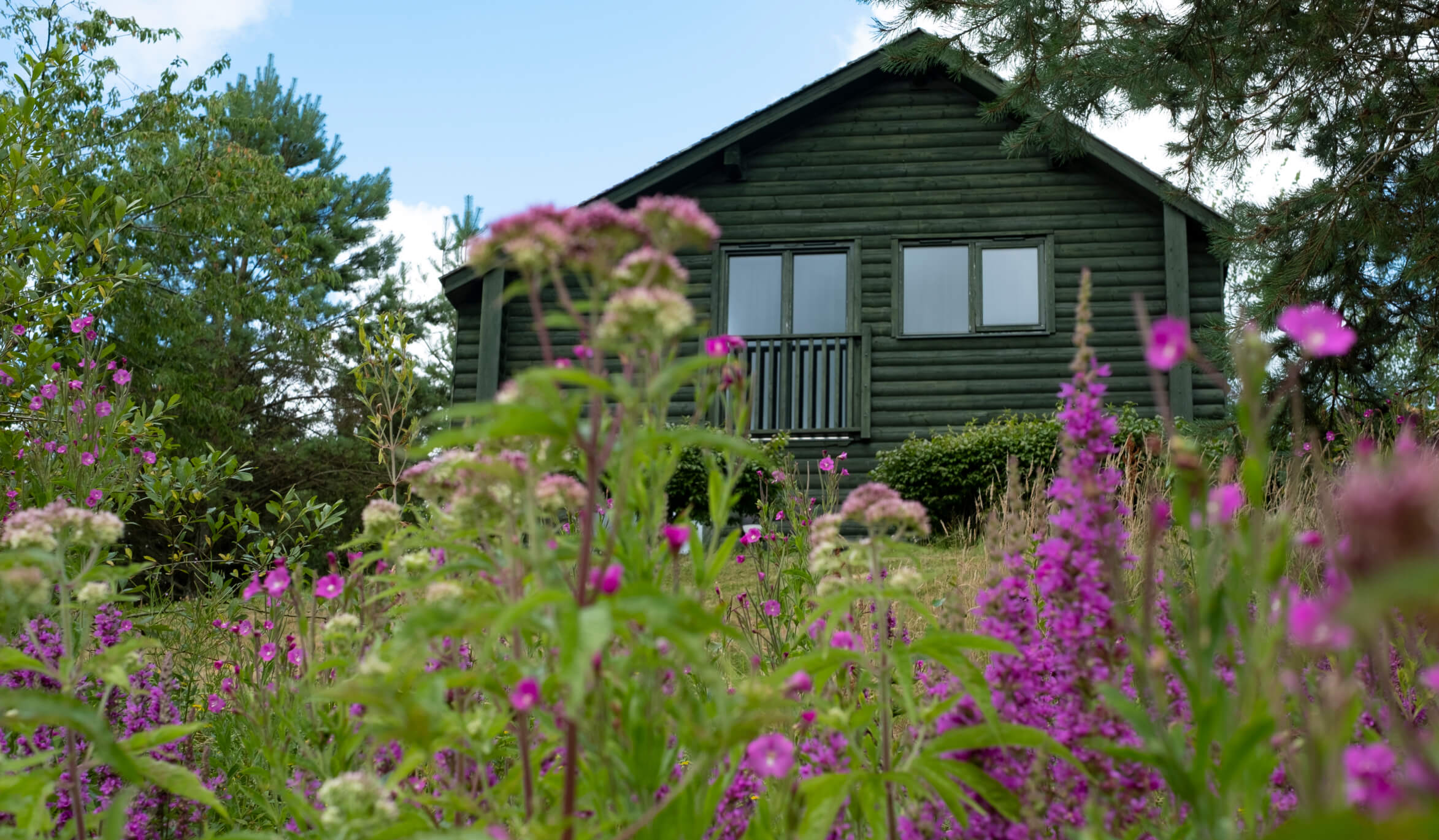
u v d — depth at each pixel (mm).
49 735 2633
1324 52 9672
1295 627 991
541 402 1486
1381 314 10352
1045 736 1713
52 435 5078
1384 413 9016
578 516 2904
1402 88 10133
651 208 1581
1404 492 707
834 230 14039
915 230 13945
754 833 1879
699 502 11594
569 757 1514
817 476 13344
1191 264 13273
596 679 1475
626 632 1502
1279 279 9852
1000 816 1865
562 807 1517
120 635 3178
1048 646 1987
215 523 5820
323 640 2164
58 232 6418
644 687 1628
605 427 1572
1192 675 1664
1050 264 13555
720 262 14047
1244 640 1340
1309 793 1215
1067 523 1860
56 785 2283
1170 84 9828
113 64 14703
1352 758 1093
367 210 37094
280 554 5691
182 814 2852
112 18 13812
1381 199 9930
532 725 2070
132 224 6340
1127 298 13328
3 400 5340
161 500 5715
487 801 1813
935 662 2584
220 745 3070
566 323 1555
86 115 14352
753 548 4598
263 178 19234
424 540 1885
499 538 1986
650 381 1521
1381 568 724
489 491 1784
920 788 1810
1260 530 1279
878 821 1854
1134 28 9586
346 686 1537
